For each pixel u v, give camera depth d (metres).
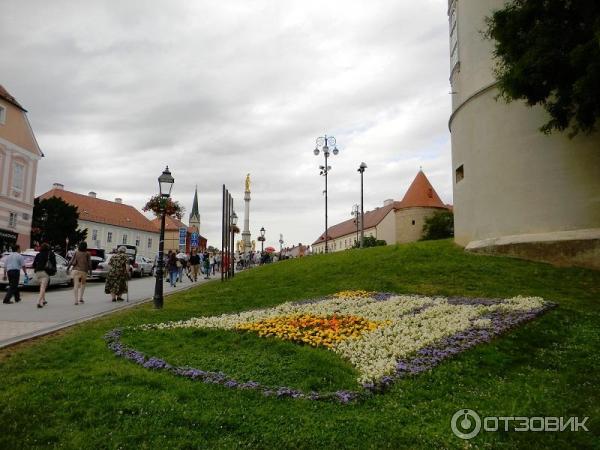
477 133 23.25
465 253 22.06
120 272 17.31
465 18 24.95
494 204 21.81
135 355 8.03
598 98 13.51
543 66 14.45
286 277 21.72
